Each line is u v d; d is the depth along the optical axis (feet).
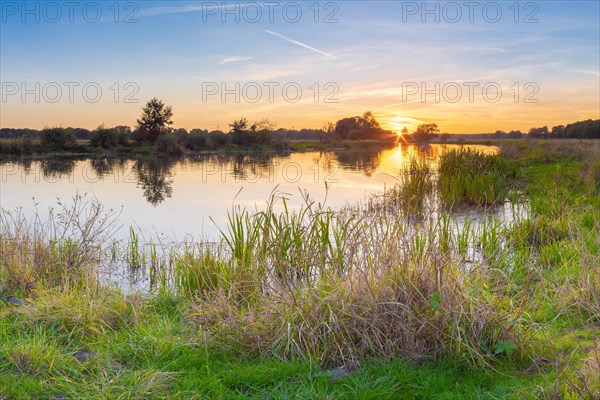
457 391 12.48
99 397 12.26
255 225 22.47
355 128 188.14
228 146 137.08
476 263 17.83
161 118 128.16
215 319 16.33
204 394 12.63
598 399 11.23
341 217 25.80
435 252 15.79
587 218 30.17
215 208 44.34
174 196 51.80
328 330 14.39
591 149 73.15
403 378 12.96
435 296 14.16
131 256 27.63
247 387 13.11
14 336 15.21
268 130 144.25
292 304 15.26
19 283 20.53
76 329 16.24
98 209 27.45
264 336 15.02
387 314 14.66
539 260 23.27
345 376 13.35
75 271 22.24
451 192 44.21
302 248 21.66
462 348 13.88
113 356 14.58
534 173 60.08
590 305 15.94
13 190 56.29
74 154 114.73
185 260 22.77
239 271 20.26
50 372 13.38
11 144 109.91
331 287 16.01
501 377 13.16
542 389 11.81
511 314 14.84
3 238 24.36
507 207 42.37
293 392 12.53
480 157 58.18
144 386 12.73
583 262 18.22
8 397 12.29
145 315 17.87
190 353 14.60
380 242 17.70
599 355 12.63
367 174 75.36
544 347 14.52
